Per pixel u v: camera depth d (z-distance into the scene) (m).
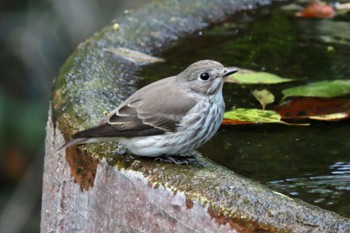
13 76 19.84
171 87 9.12
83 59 11.34
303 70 12.24
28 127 18.92
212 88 9.16
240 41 13.17
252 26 13.66
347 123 10.63
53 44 19.84
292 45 13.03
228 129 10.40
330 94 11.21
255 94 11.04
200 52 12.73
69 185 9.38
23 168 19.11
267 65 12.38
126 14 13.12
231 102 11.19
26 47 19.77
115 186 8.70
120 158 8.73
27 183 19.12
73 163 9.22
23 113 19.06
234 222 7.52
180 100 8.96
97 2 19.80
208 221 7.73
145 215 8.38
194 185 7.95
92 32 19.64
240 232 7.50
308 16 13.98
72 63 11.17
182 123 8.86
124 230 8.66
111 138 8.84
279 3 14.39
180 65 12.20
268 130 10.38
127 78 11.23
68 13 19.72
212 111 9.13
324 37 13.32
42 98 19.61
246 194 7.69
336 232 7.22
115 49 11.90
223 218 7.59
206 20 13.59
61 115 9.70
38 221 19.09
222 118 9.38
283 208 7.47
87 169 9.02
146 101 8.91
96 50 11.73
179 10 13.50
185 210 7.92
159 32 12.93
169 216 8.11
